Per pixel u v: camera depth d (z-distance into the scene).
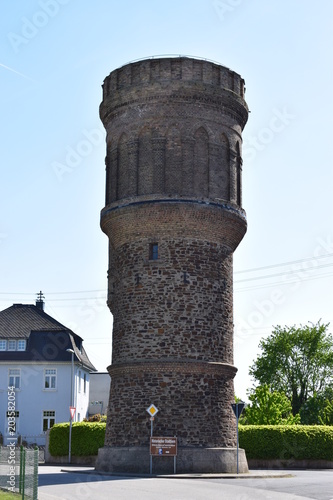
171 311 30.77
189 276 31.19
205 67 32.66
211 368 30.56
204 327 30.95
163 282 31.11
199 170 32.16
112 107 33.44
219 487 22.94
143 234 31.83
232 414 31.27
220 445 30.20
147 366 30.31
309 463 39.72
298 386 74.00
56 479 26.59
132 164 32.34
